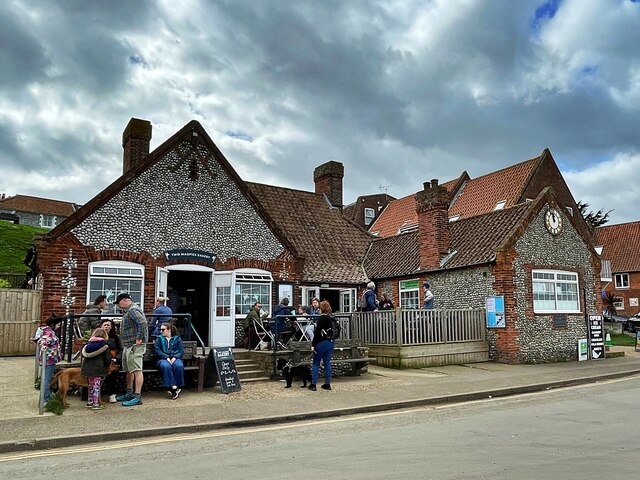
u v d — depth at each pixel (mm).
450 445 7734
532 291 19453
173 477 6281
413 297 21734
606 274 28016
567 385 14773
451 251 21125
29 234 45625
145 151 19672
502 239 19500
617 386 14461
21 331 17000
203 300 19844
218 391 12508
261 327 15461
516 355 18438
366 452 7375
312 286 21359
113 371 11031
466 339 18578
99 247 16422
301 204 25562
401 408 11492
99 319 12602
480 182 38031
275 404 11117
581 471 6203
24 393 11305
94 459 7359
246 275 19094
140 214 17281
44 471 6723
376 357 17844
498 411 10859
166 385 11414
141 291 16906
